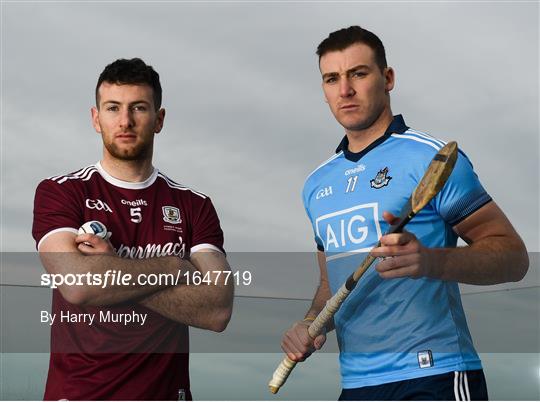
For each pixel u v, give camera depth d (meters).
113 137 3.35
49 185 3.30
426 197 2.46
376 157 3.08
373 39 3.13
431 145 2.95
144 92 3.39
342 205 3.11
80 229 3.17
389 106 3.19
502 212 2.91
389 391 2.83
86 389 3.10
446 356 2.78
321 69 3.18
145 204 3.37
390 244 2.48
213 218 3.47
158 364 3.18
